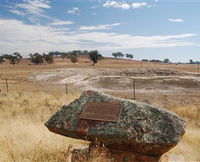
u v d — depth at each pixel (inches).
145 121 243.8
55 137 328.5
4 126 398.0
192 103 801.6
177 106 675.4
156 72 2311.8
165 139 233.1
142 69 2450.8
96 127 251.0
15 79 2080.5
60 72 2305.6
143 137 236.4
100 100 269.7
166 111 249.9
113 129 244.7
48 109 598.9
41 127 391.2
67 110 269.4
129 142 242.4
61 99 748.0
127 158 251.8
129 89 1339.8
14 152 268.4
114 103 263.1
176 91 1245.1
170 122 241.1
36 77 2148.1
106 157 249.0
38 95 836.0
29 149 279.3
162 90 1285.7
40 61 4776.1
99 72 2281.0
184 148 343.0
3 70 3056.1
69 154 264.5
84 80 1739.7
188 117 577.9
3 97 773.3
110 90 1328.7
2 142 300.8
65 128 259.0
